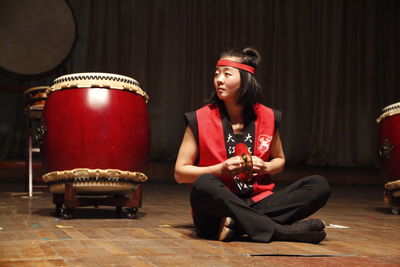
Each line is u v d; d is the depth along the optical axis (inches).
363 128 324.8
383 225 114.0
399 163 137.5
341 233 96.2
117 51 287.7
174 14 297.0
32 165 187.3
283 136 313.0
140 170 112.1
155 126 291.6
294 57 316.2
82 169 105.0
